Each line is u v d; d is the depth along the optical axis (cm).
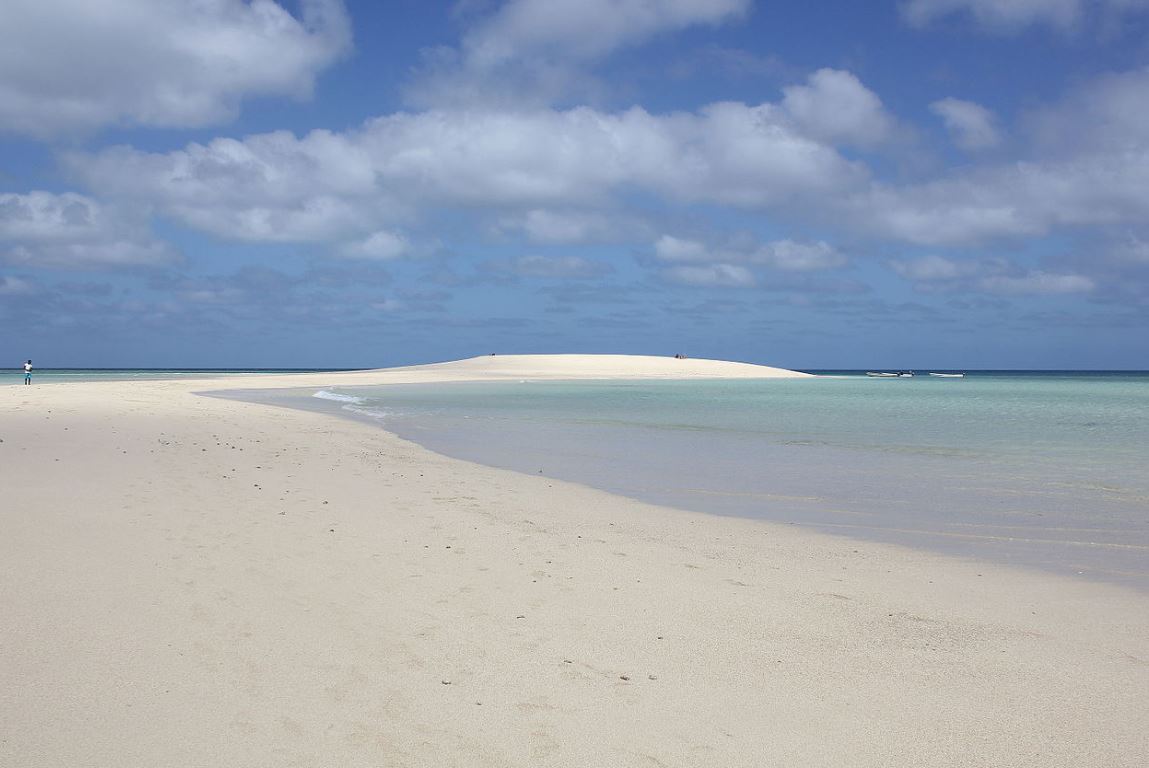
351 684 482
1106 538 971
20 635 541
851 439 2188
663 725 443
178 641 539
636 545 887
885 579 771
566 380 8562
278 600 635
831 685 505
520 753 406
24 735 406
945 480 1433
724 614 643
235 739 409
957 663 546
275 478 1256
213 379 7156
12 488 1073
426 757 398
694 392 5769
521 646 557
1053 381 11844
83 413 2408
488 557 803
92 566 709
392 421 2717
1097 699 489
